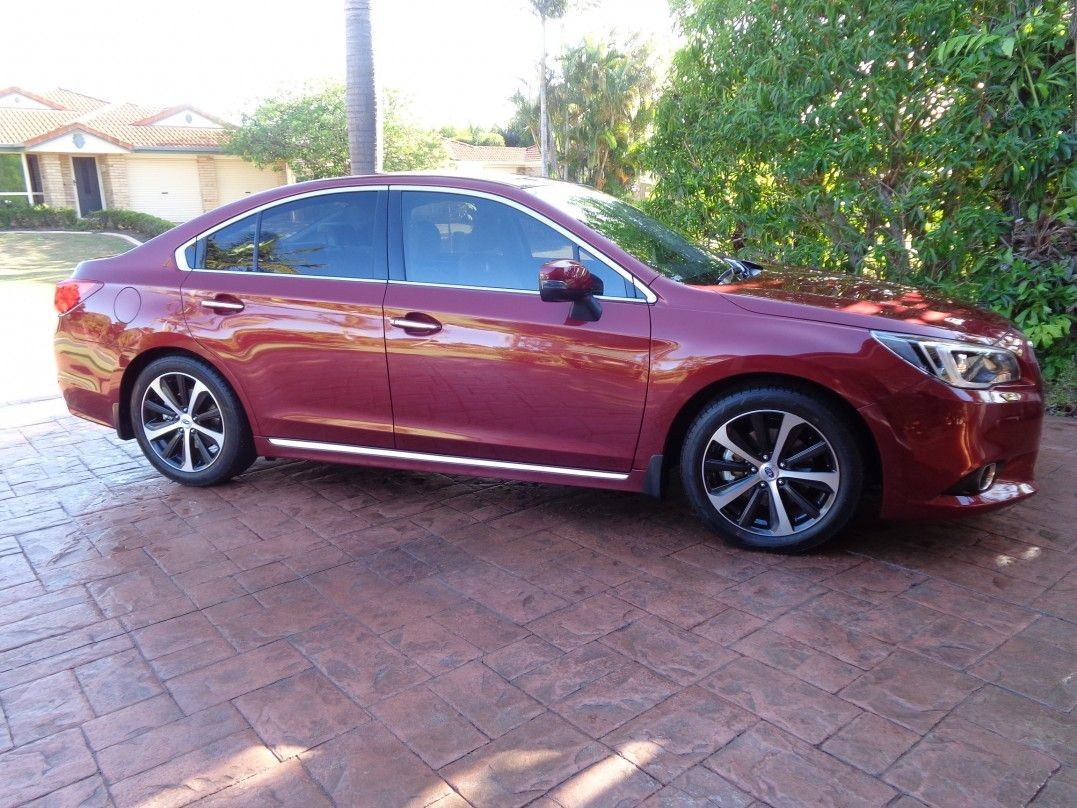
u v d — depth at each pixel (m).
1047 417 5.65
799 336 3.35
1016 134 5.70
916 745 2.38
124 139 35.69
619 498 4.37
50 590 3.50
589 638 3.01
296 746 2.47
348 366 4.07
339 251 4.16
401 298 3.95
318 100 34.12
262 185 38.41
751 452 3.57
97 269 4.66
